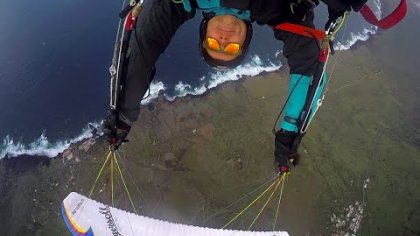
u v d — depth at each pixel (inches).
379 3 1151.0
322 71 124.1
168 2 119.3
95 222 534.6
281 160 144.0
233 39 115.7
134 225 551.5
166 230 561.3
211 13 116.1
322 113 988.6
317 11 944.3
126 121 130.6
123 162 860.0
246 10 115.3
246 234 610.2
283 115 139.0
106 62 936.9
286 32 122.0
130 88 124.5
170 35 124.6
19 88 905.5
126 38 121.9
